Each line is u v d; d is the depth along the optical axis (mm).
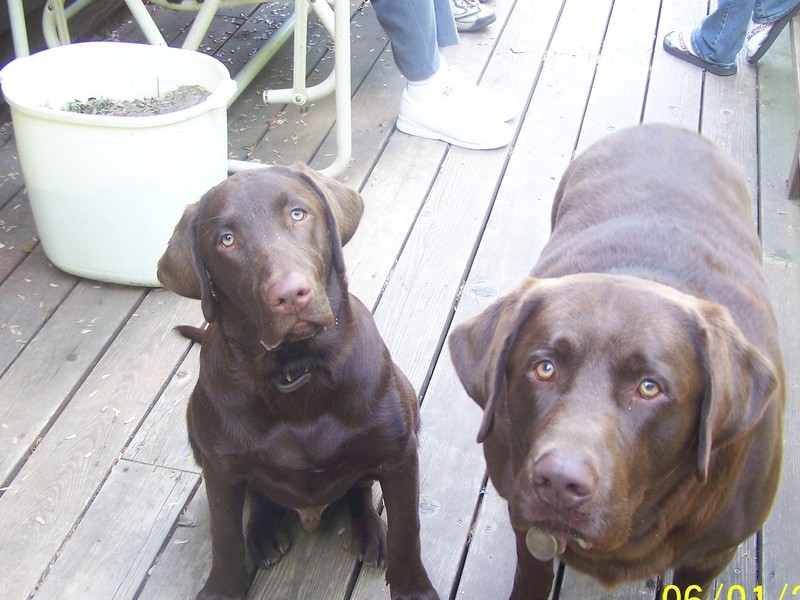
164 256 1347
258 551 1505
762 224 2201
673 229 1365
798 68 2598
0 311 1975
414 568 1415
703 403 1056
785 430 1678
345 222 1382
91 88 2121
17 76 1961
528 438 1089
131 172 1873
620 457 1007
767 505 1267
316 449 1344
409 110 2473
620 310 1042
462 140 2432
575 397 1024
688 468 1131
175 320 1954
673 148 1561
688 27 2939
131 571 1497
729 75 2773
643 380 1025
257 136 2512
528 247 2119
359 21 3076
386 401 1360
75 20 2895
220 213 1259
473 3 2922
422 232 2160
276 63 2861
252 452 1341
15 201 2299
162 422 1726
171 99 2053
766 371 1089
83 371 1835
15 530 1551
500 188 2307
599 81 2727
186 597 1467
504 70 2779
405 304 1966
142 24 2299
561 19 3039
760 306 1293
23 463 1668
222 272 1278
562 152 2432
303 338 1253
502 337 1113
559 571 1479
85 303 1998
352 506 1556
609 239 1367
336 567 1504
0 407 1757
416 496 1406
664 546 1219
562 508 1004
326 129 2533
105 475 1636
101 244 1969
